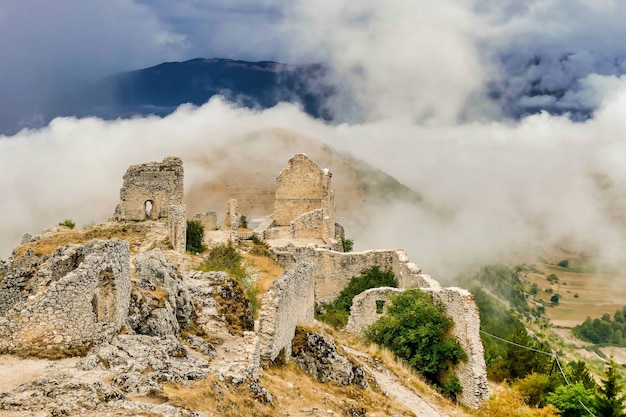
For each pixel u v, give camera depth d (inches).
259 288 2048.5
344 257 2608.3
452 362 1812.3
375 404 1411.2
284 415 1086.4
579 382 1845.5
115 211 2711.6
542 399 1847.9
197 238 2465.6
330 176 3307.1
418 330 1856.5
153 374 968.9
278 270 2439.7
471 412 1673.2
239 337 1473.9
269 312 1323.8
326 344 1496.1
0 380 908.6
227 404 980.6
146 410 837.8
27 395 826.8
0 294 1295.5
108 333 1098.1
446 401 1707.7
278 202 3284.9
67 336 1042.1
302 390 1264.8
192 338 1334.9
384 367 1768.0
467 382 1747.0
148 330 1254.9
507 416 1578.5
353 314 2074.3
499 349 2723.9
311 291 1761.8
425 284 2118.6
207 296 1584.6
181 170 2716.5
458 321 1830.7
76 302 1058.7
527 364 2250.2
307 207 3267.7
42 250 1947.6
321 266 2613.2
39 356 1011.3
